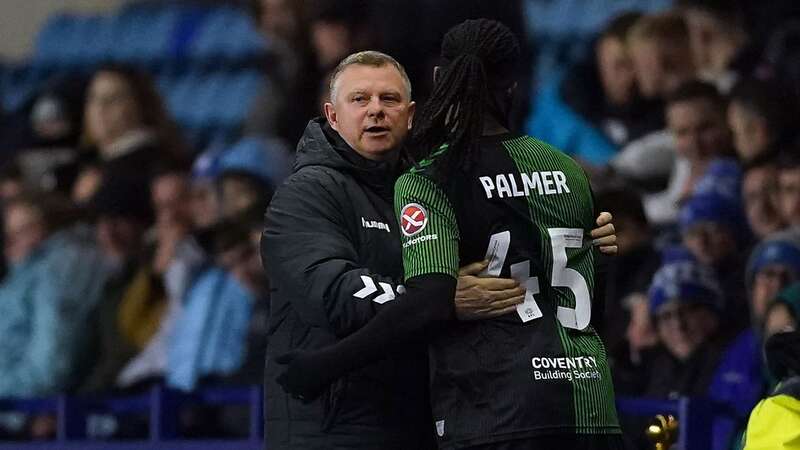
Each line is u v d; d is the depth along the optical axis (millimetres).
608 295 24547
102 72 36406
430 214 14617
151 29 50250
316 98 35562
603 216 15508
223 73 47875
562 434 14477
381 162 16500
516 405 14406
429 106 15062
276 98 36500
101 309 29766
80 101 38969
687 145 28438
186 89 47312
